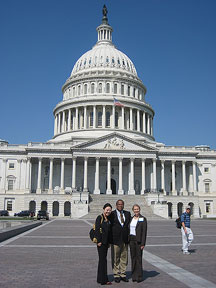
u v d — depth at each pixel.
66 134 109.12
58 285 11.40
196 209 89.75
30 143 92.62
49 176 89.56
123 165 98.69
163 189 91.62
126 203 78.88
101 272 11.74
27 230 36.12
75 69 122.94
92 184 97.38
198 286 11.16
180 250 20.31
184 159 94.19
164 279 12.32
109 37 132.50
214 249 20.81
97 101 108.12
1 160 92.31
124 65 120.31
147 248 21.27
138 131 109.19
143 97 124.62
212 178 98.88
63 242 24.69
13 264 15.33
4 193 90.12
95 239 12.02
